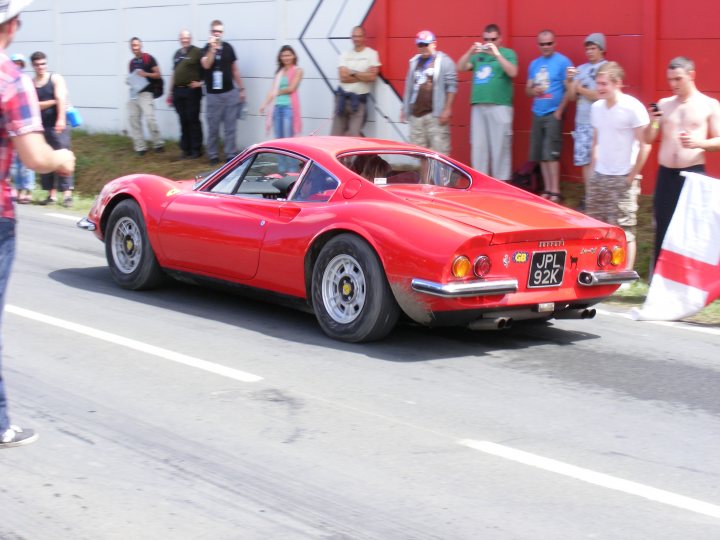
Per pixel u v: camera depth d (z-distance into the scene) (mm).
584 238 6449
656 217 8375
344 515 3840
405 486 4141
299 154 7070
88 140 17672
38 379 5574
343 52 14023
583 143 10781
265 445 4598
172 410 5078
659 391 5688
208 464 4348
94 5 18156
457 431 4871
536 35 11930
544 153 11211
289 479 4195
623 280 6645
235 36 15539
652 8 10805
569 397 5516
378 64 13344
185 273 7680
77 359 6004
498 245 6062
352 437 4734
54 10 19109
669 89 10875
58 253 10023
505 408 5273
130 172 15336
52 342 6398
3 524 3709
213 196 7492
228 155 14906
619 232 6609
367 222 6312
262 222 6969
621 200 8477
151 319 7137
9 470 4234
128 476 4195
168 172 14875
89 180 15641
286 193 7070
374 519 3807
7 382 5500
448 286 5895
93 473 4219
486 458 4496
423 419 5039
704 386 5820
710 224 7570
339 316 6602
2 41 4211
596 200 8586
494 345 6699
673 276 7727
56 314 7207
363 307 6371
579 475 4312
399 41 13367
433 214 6281
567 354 6516
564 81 11102
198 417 4977
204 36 16094
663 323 7645
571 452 4613
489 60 11594
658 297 7750
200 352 6250
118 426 4816
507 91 11672
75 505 3889
